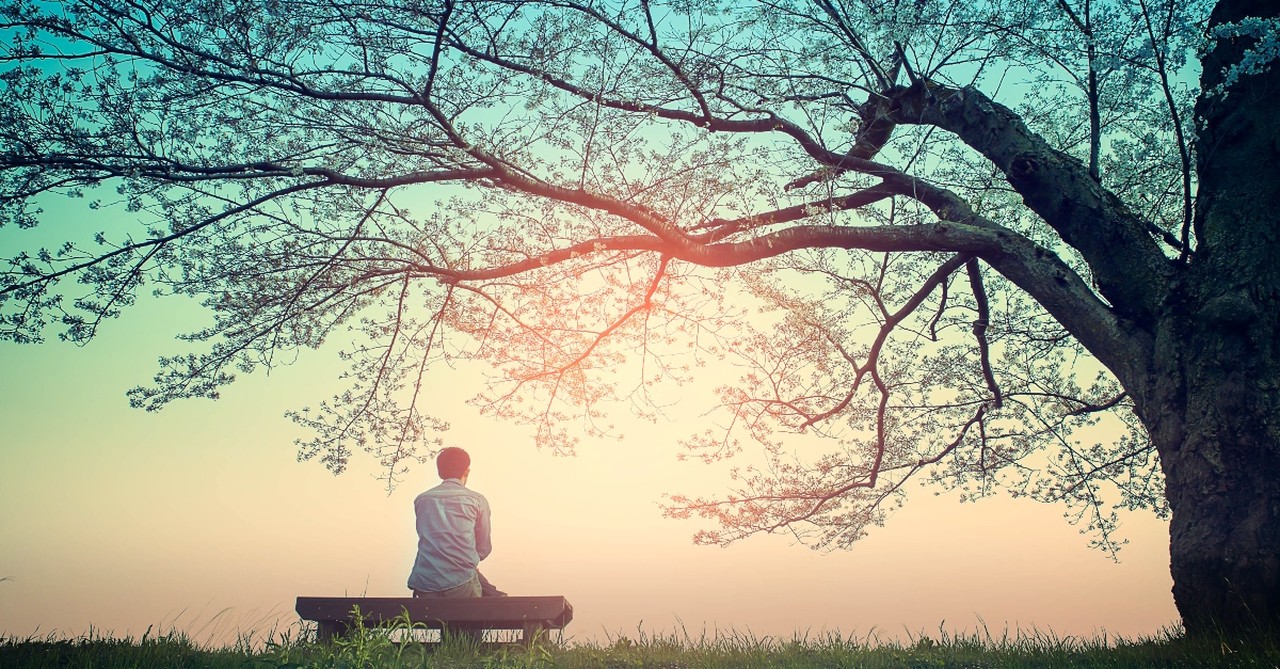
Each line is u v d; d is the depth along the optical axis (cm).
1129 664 600
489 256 984
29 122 759
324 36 826
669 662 623
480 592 718
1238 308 704
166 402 905
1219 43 802
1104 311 797
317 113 854
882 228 869
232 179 801
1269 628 633
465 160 871
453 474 749
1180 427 717
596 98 842
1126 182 967
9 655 541
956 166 995
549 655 577
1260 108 777
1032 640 706
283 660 522
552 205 942
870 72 963
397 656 542
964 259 934
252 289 903
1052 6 823
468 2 819
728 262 884
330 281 932
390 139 847
